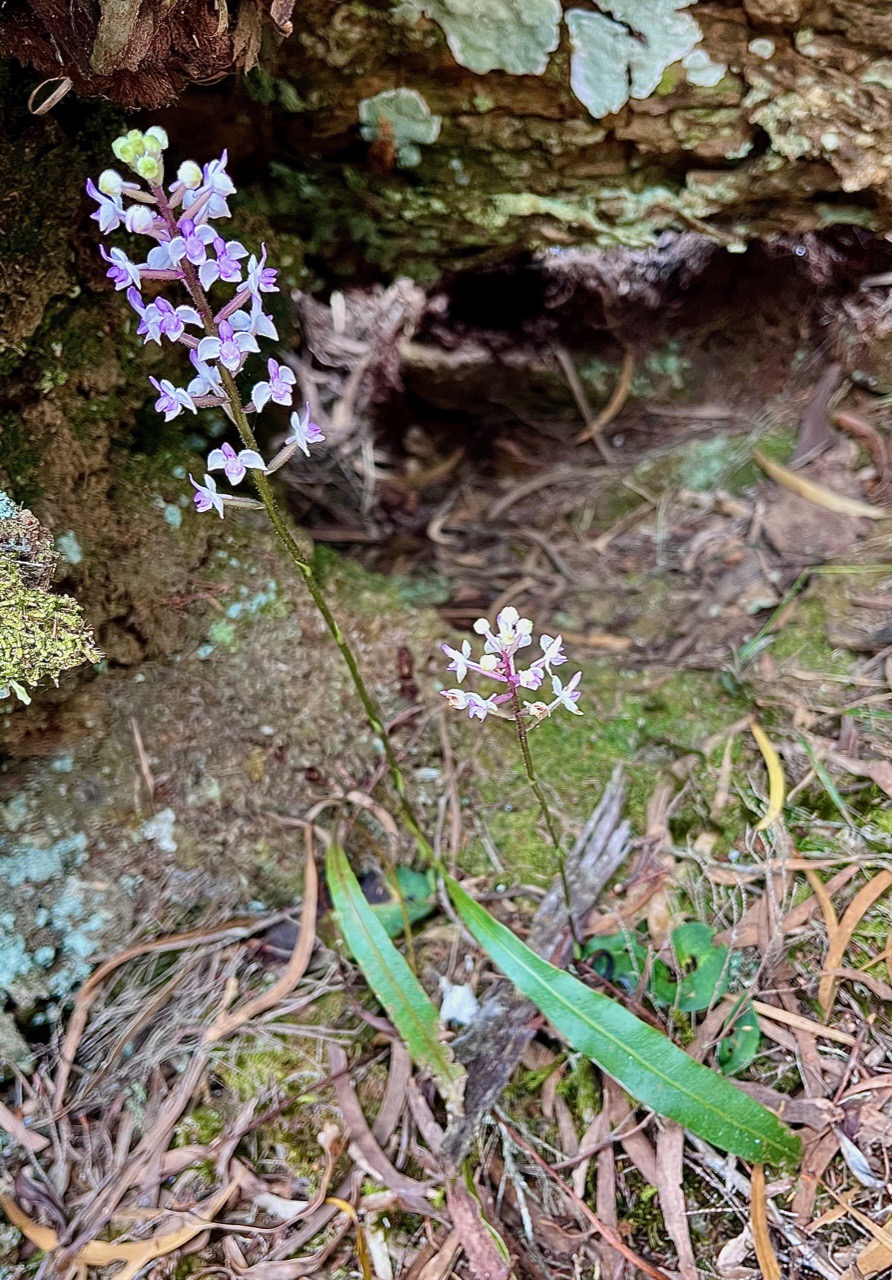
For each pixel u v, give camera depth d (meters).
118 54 0.25
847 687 0.36
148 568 0.34
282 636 0.36
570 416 0.49
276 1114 0.29
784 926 0.31
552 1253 0.27
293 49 0.30
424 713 0.38
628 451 0.49
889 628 0.37
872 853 0.32
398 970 0.30
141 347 0.33
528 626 0.23
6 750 0.31
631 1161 0.28
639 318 0.44
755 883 0.33
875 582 0.38
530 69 0.31
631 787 0.36
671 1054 0.28
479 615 0.45
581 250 0.39
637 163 0.34
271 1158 0.29
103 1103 0.30
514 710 0.25
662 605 0.43
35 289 0.29
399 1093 0.30
